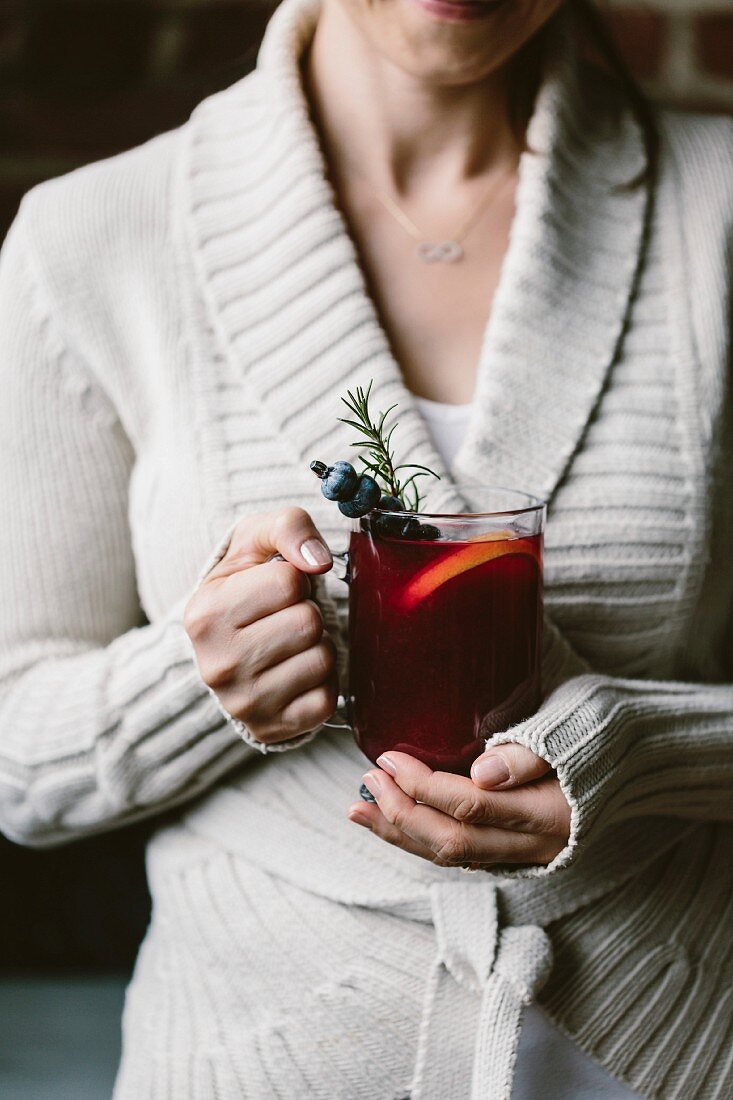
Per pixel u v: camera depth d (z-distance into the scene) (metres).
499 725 0.65
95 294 0.83
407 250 0.84
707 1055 0.77
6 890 1.43
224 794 0.80
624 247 0.82
